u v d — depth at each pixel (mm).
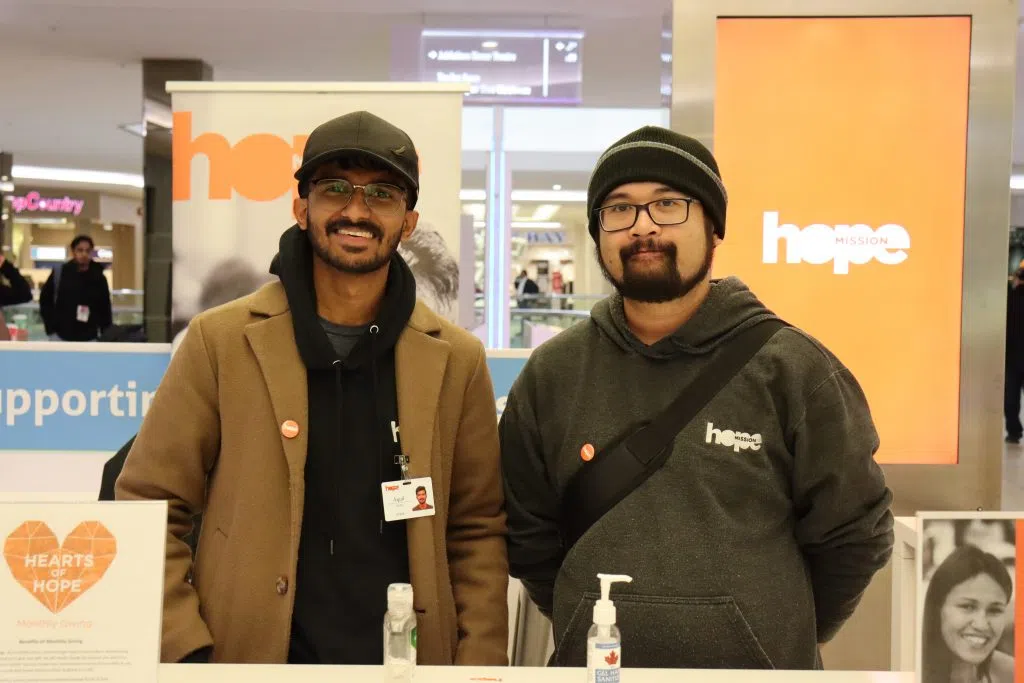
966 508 2430
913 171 2420
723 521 1312
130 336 6676
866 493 1335
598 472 1378
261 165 2732
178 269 2760
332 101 2711
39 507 1023
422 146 2686
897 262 2434
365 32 5434
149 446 1403
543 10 4906
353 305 1439
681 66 2436
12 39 5652
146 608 1026
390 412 1430
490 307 7723
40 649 1011
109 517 1032
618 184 1370
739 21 2434
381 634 1361
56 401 2588
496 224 7773
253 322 1424
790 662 1316
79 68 6422
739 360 1365
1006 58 2375
